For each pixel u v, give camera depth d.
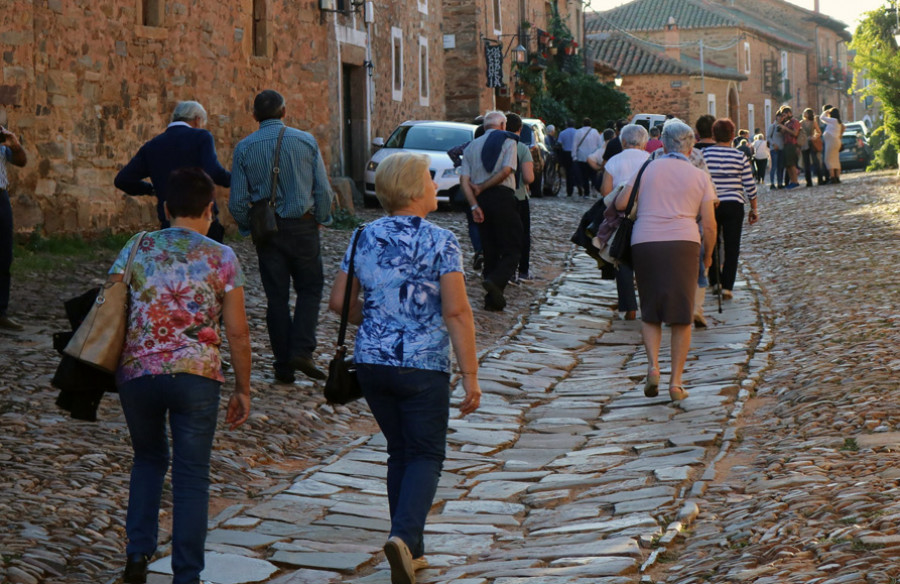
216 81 21.27
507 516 7.25
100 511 6.87
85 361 5.52
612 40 73.31
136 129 19.06
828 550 5.40
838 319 12.45
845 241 19.42
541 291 16.89
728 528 6.27
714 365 11.30
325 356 11.89
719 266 14.10
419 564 6.19
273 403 9.90
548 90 52.84
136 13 19.00
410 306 5.79
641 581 5.64
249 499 7.61
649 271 9.84
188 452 5.54
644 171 9.97
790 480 6.86
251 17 22.52
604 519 6.90
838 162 34.91
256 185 10.31
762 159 42.06
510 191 14.80
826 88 108.00
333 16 29.61
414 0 37.25
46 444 8.05
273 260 10.42
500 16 45.00
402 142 30.17
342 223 23.31
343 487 7.93
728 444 8.34
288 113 24.09
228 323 5.73
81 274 15.41
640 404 10.14
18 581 5.62
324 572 6.29
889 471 6.67
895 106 35.72
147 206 19.30
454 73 41.94
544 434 9.48
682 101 69.44
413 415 5.79
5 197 11.82
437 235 5.85
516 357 12.45
